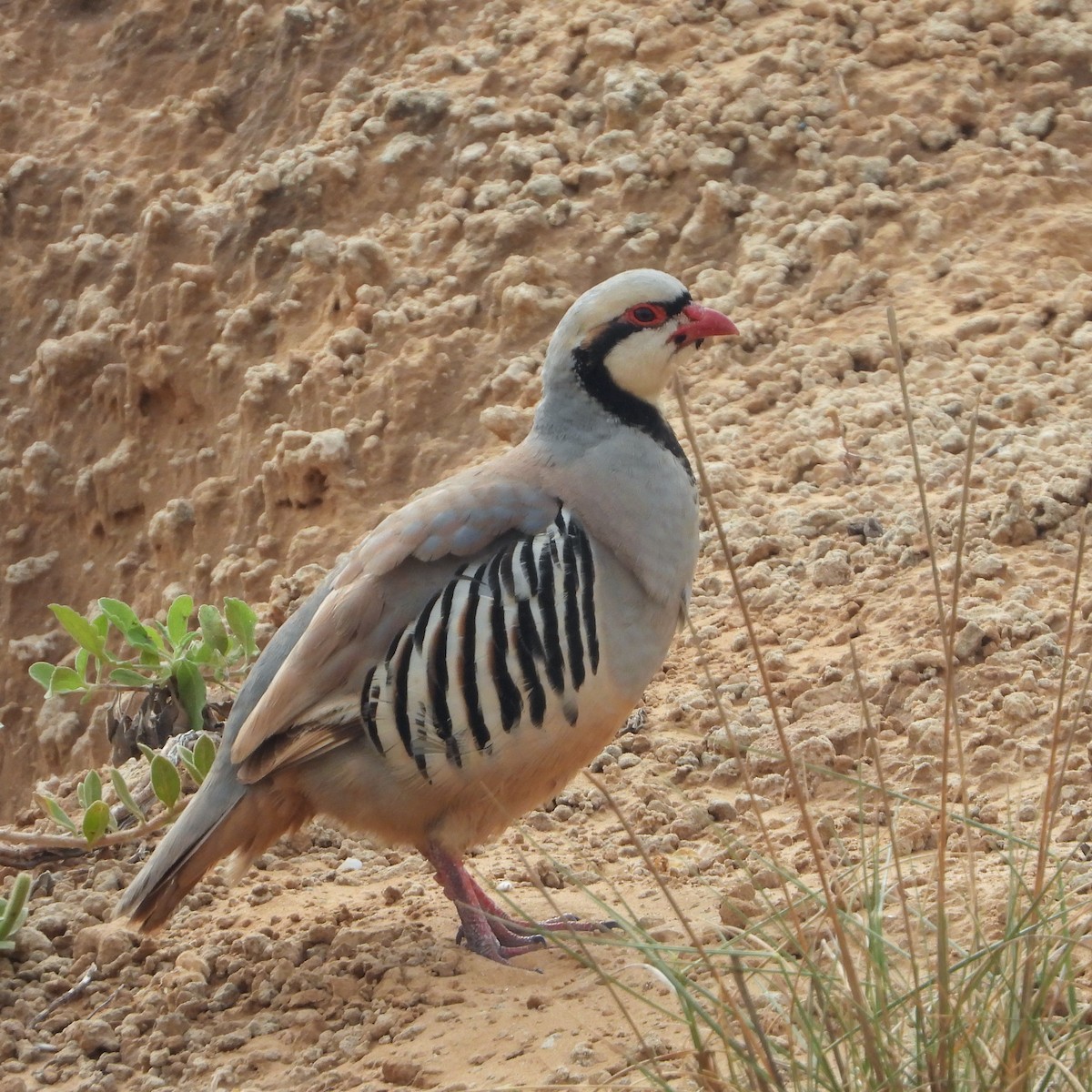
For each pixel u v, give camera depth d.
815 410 13.87
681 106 17.64
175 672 10.93
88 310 19.61
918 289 15.31
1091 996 6.30
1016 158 16.34
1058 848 8.04
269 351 17.89
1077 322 14.34
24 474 19.44
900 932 7.22
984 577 10.96
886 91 17.33
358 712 7.80
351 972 8.00
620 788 9.77
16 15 23.69
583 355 8.52
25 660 18.56
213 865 8.21
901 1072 5.64
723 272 16.08
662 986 7.35
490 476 8.27
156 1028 7.80
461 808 8.04
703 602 11.70
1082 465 11.98
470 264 17.00
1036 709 9.40
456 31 20.12
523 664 7.80
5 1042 7.88
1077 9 17.72
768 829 8.92
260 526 16.64
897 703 9.95
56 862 9.65
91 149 21.58
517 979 7.77
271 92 20.81
